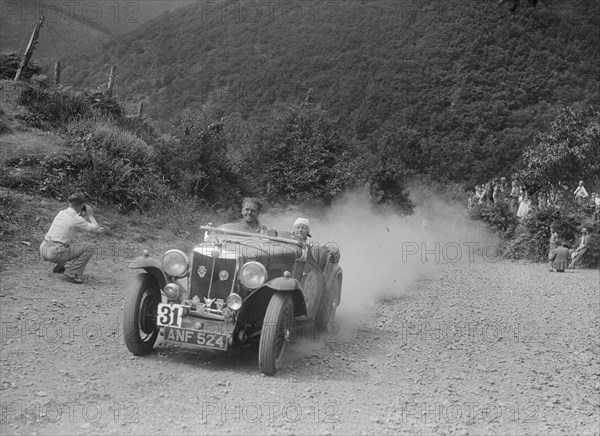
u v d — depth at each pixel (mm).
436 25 70438
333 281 8727
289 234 8156
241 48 68000
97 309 8727
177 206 15531
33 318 7934
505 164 56594
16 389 5723
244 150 21359
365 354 7832
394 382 6805
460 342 8922
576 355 8734
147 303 7012
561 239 22344
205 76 62281
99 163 14703
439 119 61094
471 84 64812
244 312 6688
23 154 14406
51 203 13180
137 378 6234
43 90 17688
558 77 66188
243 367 6867
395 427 5430
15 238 11234
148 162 16656
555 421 5996
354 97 63688
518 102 64000
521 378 7410
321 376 6773
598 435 5629
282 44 69500
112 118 18656
